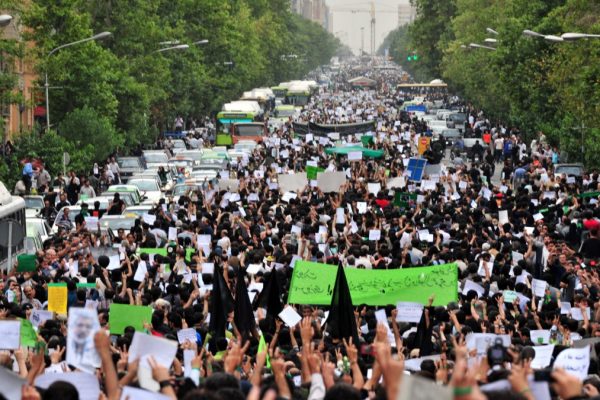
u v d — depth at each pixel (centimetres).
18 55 8050
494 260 3972
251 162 8900
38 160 8069
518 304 3222
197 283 3444
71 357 1453
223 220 4756
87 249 4128
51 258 3938
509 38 10925
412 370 2136
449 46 18412
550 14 10538
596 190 6888
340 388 1380
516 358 1669
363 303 3130
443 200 5884
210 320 2675
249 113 12925
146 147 11938
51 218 6234
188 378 1545
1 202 4656
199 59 14088
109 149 9219
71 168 8425
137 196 6812
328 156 8944
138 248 4238
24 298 3425
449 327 2653
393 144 10425
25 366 1969
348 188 6319
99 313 2764
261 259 3672
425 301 3125
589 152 8338
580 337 2780
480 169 9481
